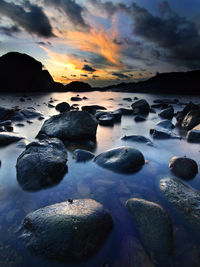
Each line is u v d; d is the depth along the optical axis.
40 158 3.59
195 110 8.13
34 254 1.87
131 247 1.97
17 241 2.02
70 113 6.13
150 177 3.48
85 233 1.97
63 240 1.91
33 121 8.67
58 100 19.48
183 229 2.19
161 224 2.16
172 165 3.79
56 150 4.14
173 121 9.76
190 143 5.63
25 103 15.80
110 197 2.85
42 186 3.12
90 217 2.14
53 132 5.68
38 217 2.21
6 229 2.19
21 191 2.98
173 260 1.84
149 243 2.00
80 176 3.50
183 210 2.49
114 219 2.37
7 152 4.61
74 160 4.20
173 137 6.12
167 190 2.95
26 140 5.50
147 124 8.75
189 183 3.29
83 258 1.83
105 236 2.08
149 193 2.96
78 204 2.45
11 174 3.52
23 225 2.24
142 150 4.99
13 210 2.54
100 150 4.99
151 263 1.81
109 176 3.51
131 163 3.78
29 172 3.28
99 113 10.18
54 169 3.47
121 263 1.81
